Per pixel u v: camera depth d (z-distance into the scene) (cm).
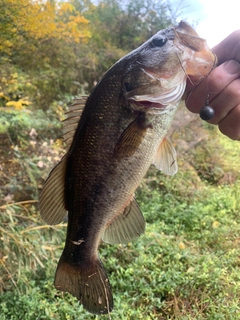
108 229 26
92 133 24
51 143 81
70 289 28
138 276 59
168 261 64
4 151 83
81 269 27
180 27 23
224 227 75
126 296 56
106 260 64
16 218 62
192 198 87
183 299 56
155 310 55
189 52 22
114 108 23
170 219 78
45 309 51
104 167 24
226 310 53
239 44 21
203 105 21
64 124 26
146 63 23
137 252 65
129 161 24
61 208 26
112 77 24
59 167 25
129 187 24
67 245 27
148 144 23
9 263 53
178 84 22
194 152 108
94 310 27
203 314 54
